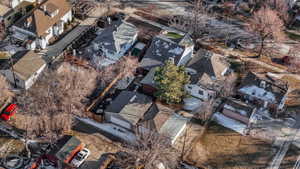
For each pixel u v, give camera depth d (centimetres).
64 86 8938
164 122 8600
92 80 9462
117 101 9019
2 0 11169
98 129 8762
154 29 11394
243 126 9019
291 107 9556
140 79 9938
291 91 9956
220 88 9506
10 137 8419
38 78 9588
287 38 11619
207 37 11350
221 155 8438
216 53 10819
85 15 11594
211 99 9050
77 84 9075
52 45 10625
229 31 11638
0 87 9000
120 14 11744
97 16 11644
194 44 10925
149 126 8531
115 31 10612
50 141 8219
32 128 8469
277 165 8338
